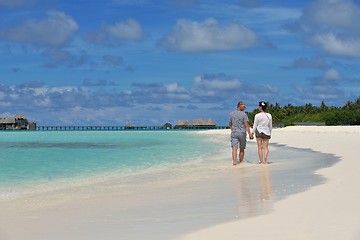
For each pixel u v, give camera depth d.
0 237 6.80
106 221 7.74
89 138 67.31
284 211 7.67
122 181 14.16
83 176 15.98
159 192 11.21
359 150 23.89
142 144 43.72
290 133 60.09
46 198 10.88
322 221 6.74
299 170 14.91
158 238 6.33
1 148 37.69
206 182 12.84
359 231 6.07
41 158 25.19
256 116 18.27
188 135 82.44
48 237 6.71
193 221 7.34
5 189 12.73
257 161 19.73
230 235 6.23
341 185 10.51
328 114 115.31
